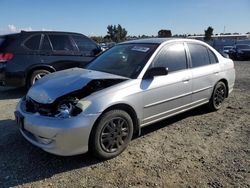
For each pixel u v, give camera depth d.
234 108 6.91
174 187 3.55
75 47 8.89
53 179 3.74
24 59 8.05
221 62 6.52
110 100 4.11
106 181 3.69
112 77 4.50
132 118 4.55
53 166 4.06
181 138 5.06
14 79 8.01
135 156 4.37
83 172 3.91
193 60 5.76
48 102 4.02
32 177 3.78
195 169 3.98
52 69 8.46
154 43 5.27
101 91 4.16
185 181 3.68
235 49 27.64
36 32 8.32
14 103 7.45
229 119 6.08
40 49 8.28
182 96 5.36
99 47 9.51
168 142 4.88
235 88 9.66
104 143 4.14
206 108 6.48
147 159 4.27
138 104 4.51
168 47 5.29
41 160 4.22
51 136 3.79
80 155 4.36
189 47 5.76
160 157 4.34
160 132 5.33
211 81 6.13
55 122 3.79
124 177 3.78
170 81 5.04
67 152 3.84
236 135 5.20
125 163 4.15
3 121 5.88
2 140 4.89
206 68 6.01
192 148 4.65
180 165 4.09
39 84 4.58
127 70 4.80
